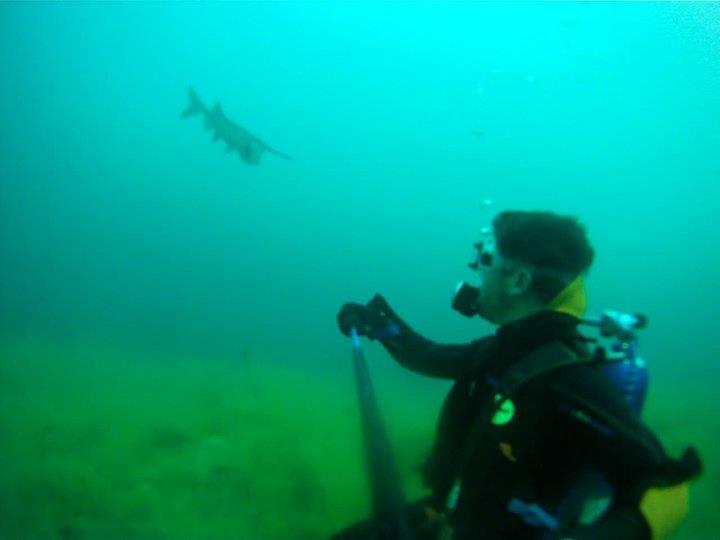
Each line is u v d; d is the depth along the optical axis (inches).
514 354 46.9
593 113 2620.6
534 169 2918.3
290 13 2566.4
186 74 3063.5
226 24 2618.1
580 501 38.0
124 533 148.3
